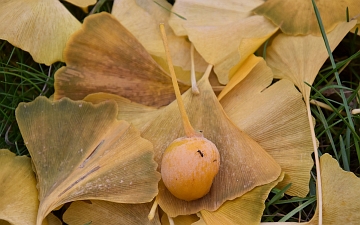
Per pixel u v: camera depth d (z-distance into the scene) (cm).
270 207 37
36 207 34
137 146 35
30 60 42
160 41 39
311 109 39
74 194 34
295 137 36
